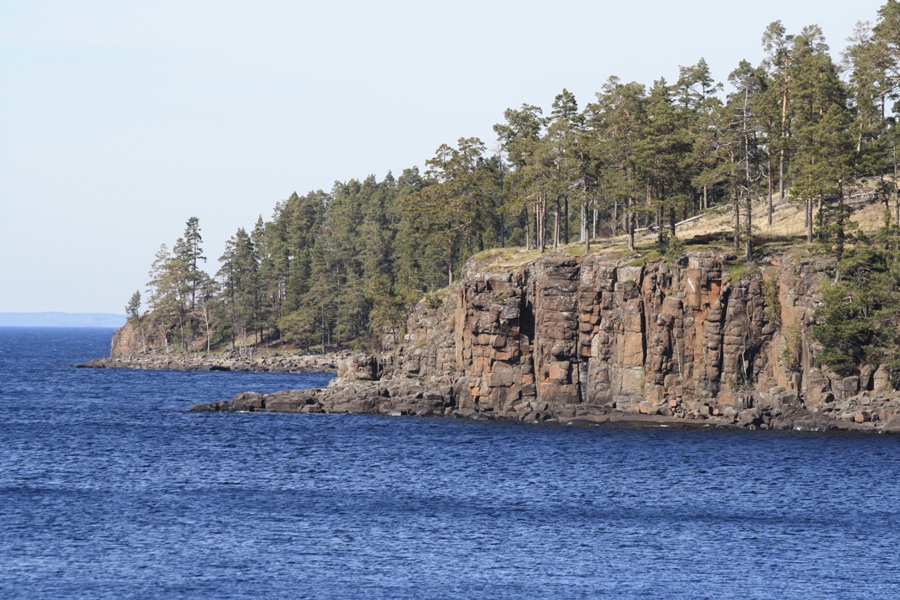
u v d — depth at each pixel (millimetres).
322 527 156750
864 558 140875
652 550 144375
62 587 125500
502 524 159625
